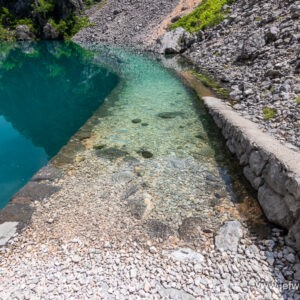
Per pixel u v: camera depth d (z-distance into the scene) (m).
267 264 5.50
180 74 19.64
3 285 5.32
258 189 7.31
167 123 12.23
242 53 17.23
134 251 6.03
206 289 5.11
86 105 16.78
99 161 9.53
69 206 7.49
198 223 6.74
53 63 29.41
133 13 43.53
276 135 8.62
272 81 12.49
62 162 9.59
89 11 54.41
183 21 32.41
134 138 11.05
